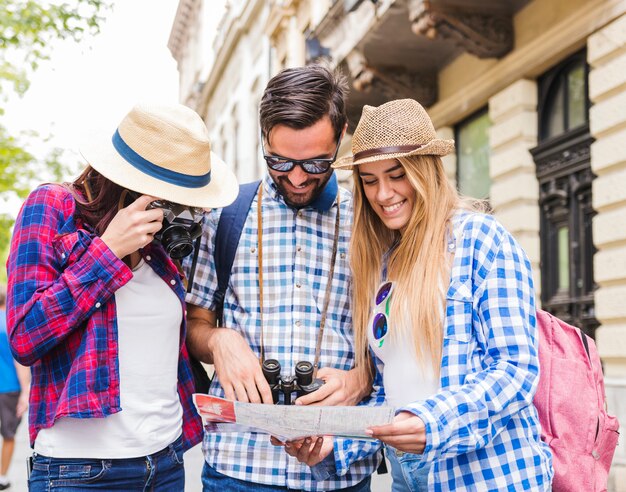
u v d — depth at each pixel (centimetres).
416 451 190
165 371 229
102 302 208
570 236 766
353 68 1020
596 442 234
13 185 1355
